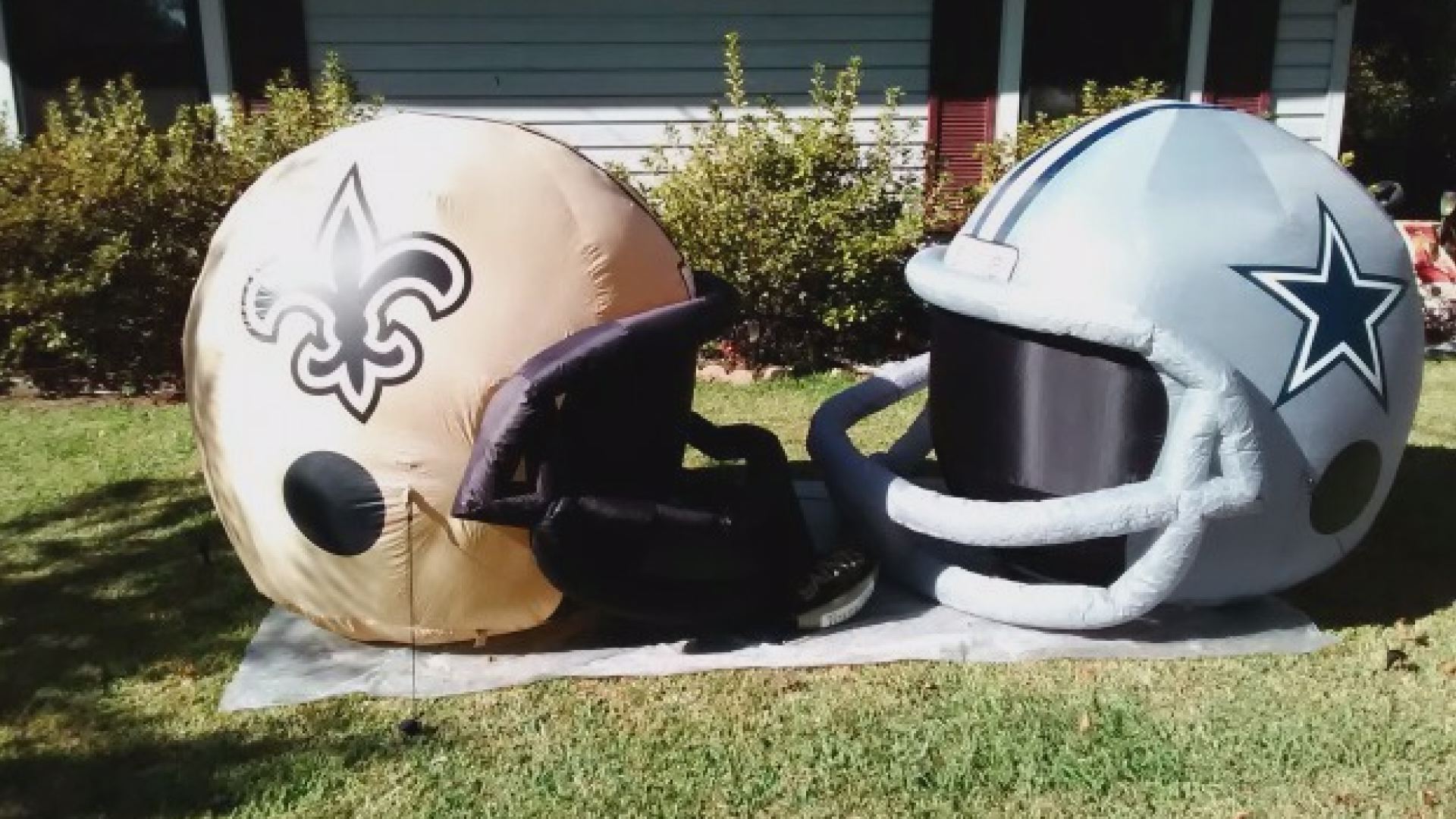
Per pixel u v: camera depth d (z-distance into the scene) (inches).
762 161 331.0
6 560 214.5
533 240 161.5
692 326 165.9
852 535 202.2
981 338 181.3
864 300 341.4
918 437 234.4
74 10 381.4
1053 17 401.4
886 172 346.6
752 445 195.5
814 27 395.5
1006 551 194.4
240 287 164.2
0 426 295.1
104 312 321.1
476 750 155.3
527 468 158.4
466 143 166.7
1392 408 179.2
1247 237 168.4
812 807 144.6
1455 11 707.4
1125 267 166.1
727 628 181.0
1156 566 170.9
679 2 391.5
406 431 158.1
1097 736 157.3
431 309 156.9
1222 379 163.8
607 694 167.5
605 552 161.9
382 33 389.1
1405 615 190.5
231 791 147.0
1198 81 409.7
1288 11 408.2
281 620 188.4
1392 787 147.0
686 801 145.9
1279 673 172.2
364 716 162.4
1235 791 146.7
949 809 144.0
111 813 143.4
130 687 170.6
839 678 171.3
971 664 175.0
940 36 396.5
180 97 388.5
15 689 170.2
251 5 382.6
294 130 328.8
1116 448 171.6
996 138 402.6
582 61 394.6
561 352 154.8
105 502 242.5
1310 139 419.8
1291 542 177.6
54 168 314.7
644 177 399.5
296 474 161.3
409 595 166.4
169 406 312.5
